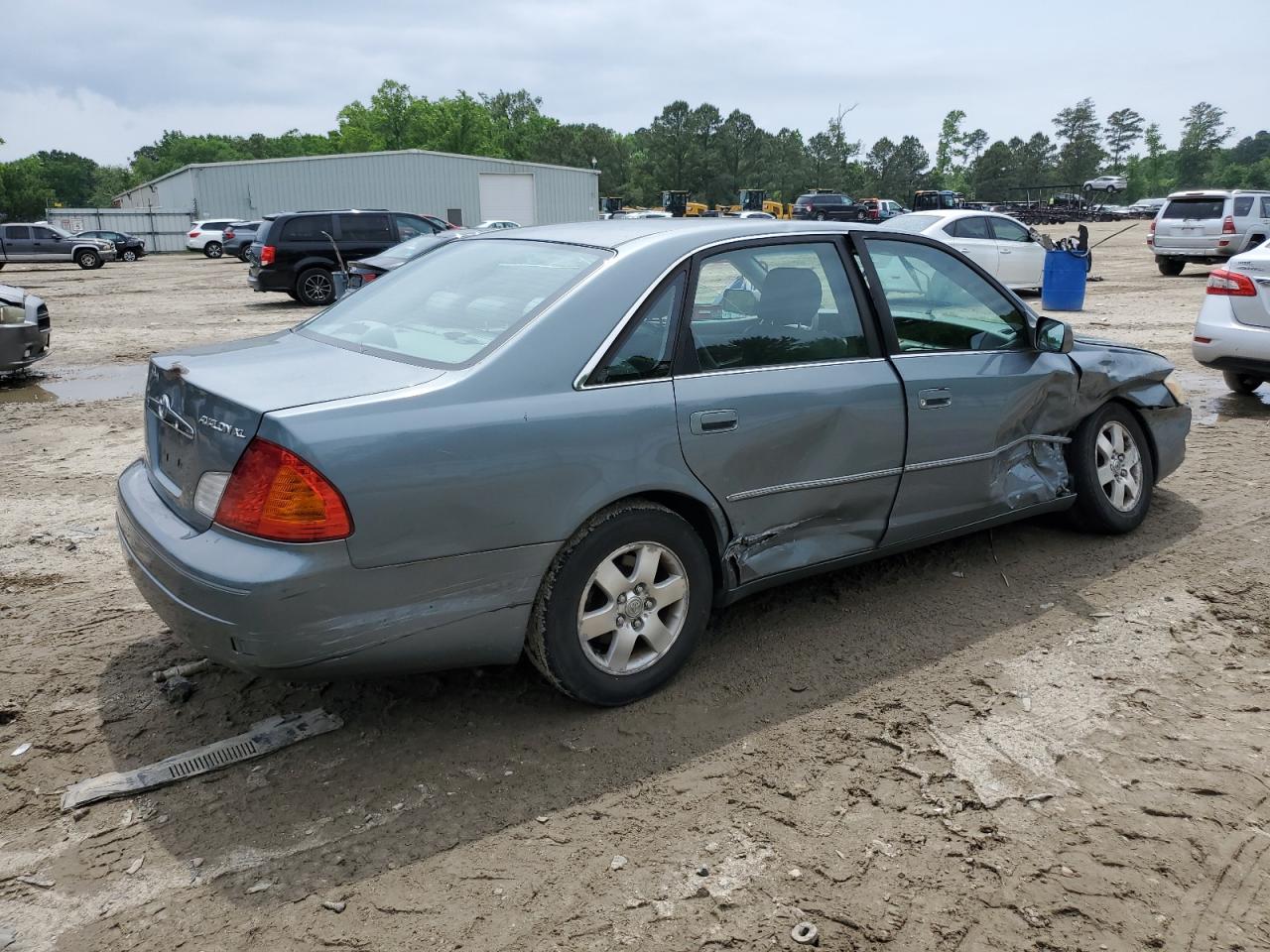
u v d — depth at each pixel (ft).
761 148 420.36
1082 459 15.67
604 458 10.19
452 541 9.46
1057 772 9.95
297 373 10.12
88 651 12.84
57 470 22.35
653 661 11.23
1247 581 14.69
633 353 10.63
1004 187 444.14
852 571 15.23
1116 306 51.96
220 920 8.02
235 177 164.76
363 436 9.00
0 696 11.60
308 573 8.81
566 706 11.27
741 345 11.56
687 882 8.42
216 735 10.75
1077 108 481.87
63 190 558.15
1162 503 18.43
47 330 35.73
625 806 9.45
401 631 9.42
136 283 88.74
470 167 171.63
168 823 9.28
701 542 11.35
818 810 9.37
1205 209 69.56
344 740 10.64
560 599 10.28
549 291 10.78
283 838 9.05
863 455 12.46
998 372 13.98
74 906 8.21
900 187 453.99
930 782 9.78
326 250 61.98
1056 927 7.88
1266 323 26.40
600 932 7.85
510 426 9.65
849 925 7.91
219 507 9.25
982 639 12.92
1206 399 28.76
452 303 11.44
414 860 8.72
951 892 8.29
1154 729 10.73
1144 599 14.08
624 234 11.79
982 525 14.47
